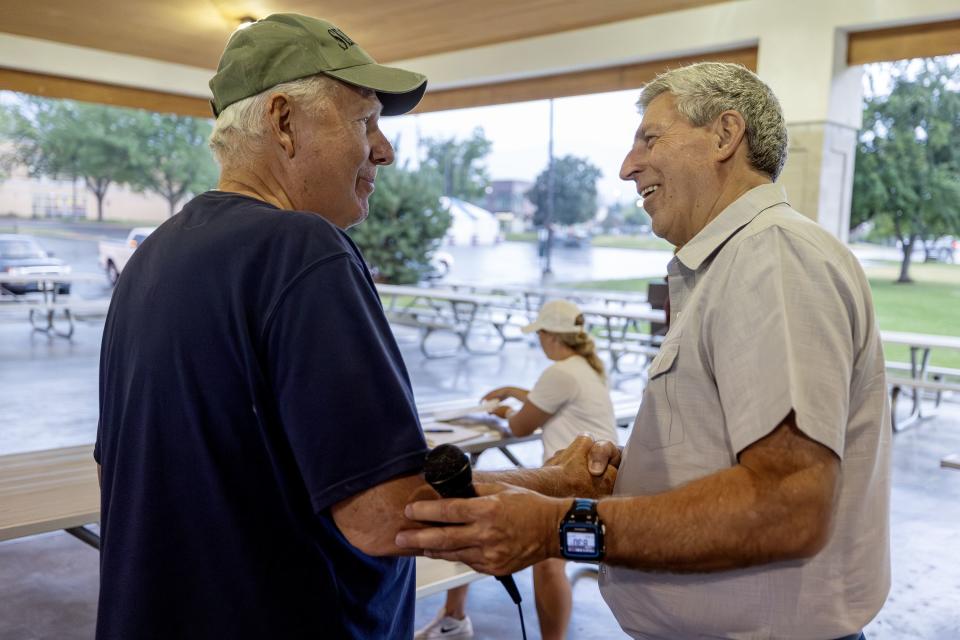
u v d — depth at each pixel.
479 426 3.22
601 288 12.72
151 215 14.76
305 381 0.90
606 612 3.12
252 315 0.94
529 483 1.31
